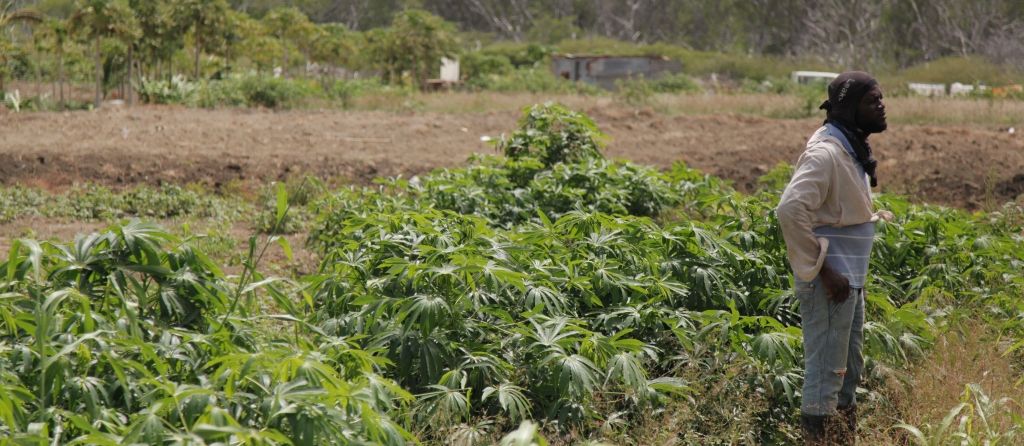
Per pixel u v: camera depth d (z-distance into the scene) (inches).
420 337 126.3
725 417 124.9
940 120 633.6
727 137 544.7
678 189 267.0
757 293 160.2
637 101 740.7
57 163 396.5
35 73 1145.4
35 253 91.5
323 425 83.4
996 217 226.1
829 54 1857.8
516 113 666.2
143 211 328.2
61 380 89.5
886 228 191.8
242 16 1223.5
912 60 1865.2
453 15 2551.7
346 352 108.4
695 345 140.1
